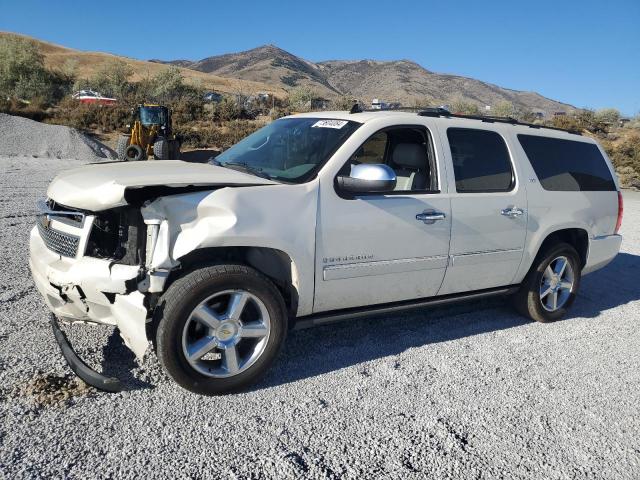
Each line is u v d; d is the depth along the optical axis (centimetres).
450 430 326
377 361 412
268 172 398
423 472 285
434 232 423
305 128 440
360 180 365
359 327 477
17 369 348
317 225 366
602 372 426
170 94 5512
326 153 389
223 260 350
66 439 285
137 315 316
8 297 472
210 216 329
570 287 541
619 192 590
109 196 315
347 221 379
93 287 325
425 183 440
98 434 293
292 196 358
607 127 4231
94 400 324
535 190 497
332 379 378
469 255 451
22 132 2167
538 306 520
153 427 304
